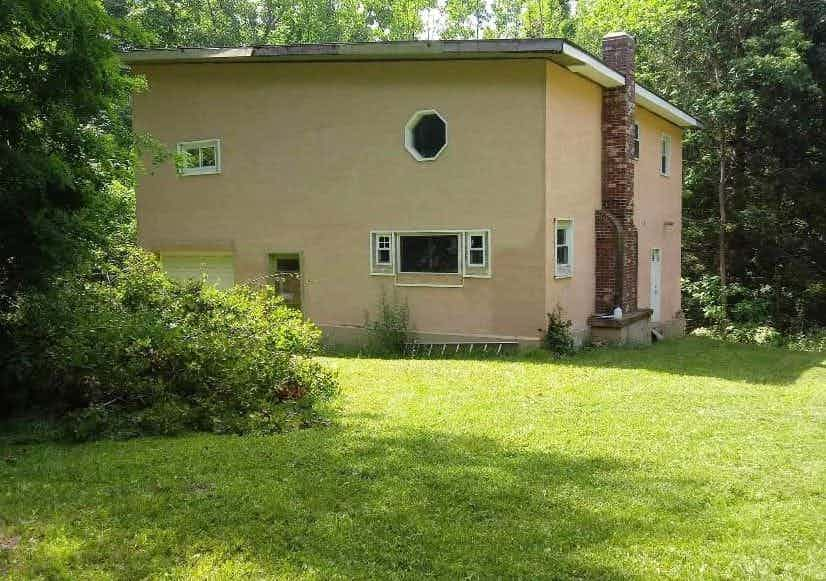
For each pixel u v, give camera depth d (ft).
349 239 50.06
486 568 14.75
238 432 24.54
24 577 14.17
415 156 48.29
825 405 30.91
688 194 88.28
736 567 14.85
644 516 17.38
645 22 88.94
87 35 26.68
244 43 107.24
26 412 25.54
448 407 29.07
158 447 22.38
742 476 20.54
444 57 45.83
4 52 25.76
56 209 25.73
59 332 25.53
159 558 15.01
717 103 76.95
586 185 52.37
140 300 29.71
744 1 79.15
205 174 53.21
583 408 29.35
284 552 15.35
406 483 19.16
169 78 53.26
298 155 50.88
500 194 46.50
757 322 80.59
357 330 49.98
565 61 45.83
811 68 79.66
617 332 51.93
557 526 16.70
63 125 26.55
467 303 47.47
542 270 45.80
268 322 30.07
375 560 15.08
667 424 26.81
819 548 15.84
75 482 19.07
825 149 83.20
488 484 19.20
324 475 19.67
